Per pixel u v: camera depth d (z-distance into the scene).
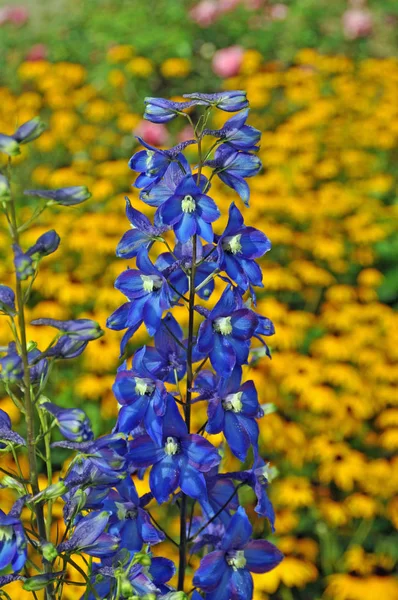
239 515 1.02
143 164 1.00
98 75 3.13
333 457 1.61
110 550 1.00
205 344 0.99
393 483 1.58
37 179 2.43
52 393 1.78
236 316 0.99
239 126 1.00
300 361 1.76
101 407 1.73
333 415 1.71
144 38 3.32
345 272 2.17
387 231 2.29
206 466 1.00
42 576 0.97
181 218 0.98
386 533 1.58
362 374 1.80
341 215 2.37
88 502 1.02
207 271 1.02
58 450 1.62
